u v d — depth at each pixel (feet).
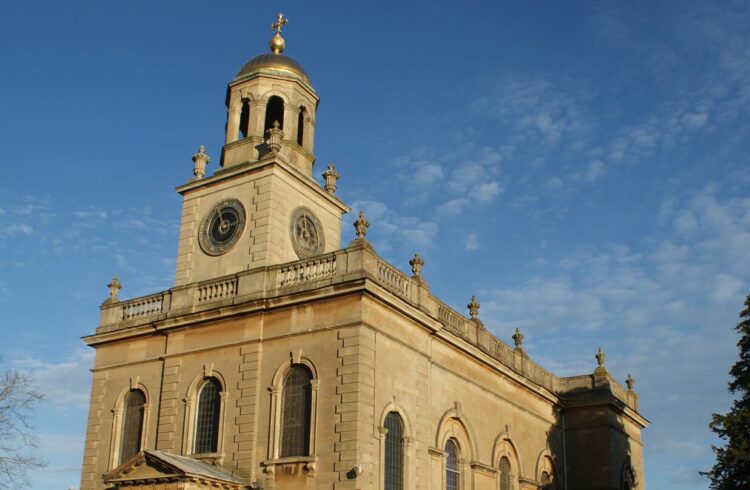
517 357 154.81
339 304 109.60
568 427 170.50
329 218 142.20
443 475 120.98
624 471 172.55
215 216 134.92
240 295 118.42
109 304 133.80
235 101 142.20
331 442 103.81
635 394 188.44
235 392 114.21
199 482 102.42
